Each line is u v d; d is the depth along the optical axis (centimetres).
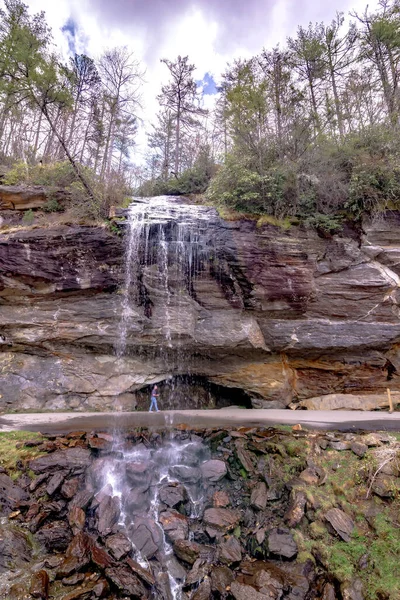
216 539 523
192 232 1058
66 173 1220
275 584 441
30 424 800
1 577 424
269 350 1097
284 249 1073
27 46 1149
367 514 548
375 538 514
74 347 1067
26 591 402
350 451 669
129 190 1453
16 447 649
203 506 593
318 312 1077
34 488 564
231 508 588
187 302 1052
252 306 1065
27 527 503
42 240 1010
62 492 561
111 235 1041
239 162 1205
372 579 458
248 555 511
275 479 629
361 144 1199
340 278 1075
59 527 510
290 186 1120
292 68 1664
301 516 548
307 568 481
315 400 1105
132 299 1051
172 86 2319
